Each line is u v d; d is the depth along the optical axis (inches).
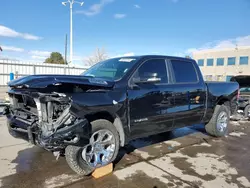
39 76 113.6
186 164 143.4
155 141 194.5
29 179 119.6
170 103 158.6
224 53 1726.1
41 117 110.4
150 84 147.3
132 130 138.1
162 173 129.3
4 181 116.8
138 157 154.2
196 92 180.2
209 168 137.7
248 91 310.5
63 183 115.8
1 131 210.2
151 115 146.6
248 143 193.3
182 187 113.5
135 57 155.0
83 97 114.0
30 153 157.6
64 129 105.7
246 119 307.4
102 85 121.9
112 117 132.2
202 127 251.8
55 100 105.8
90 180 119.6
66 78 112.0
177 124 168.6
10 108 136.9
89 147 121.6
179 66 174.4
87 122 112.3
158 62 159.5
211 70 1813.5
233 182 119.7
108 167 127.7
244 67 1614.2
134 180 120.2
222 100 215.2
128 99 133.6
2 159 146.2
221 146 183.2
